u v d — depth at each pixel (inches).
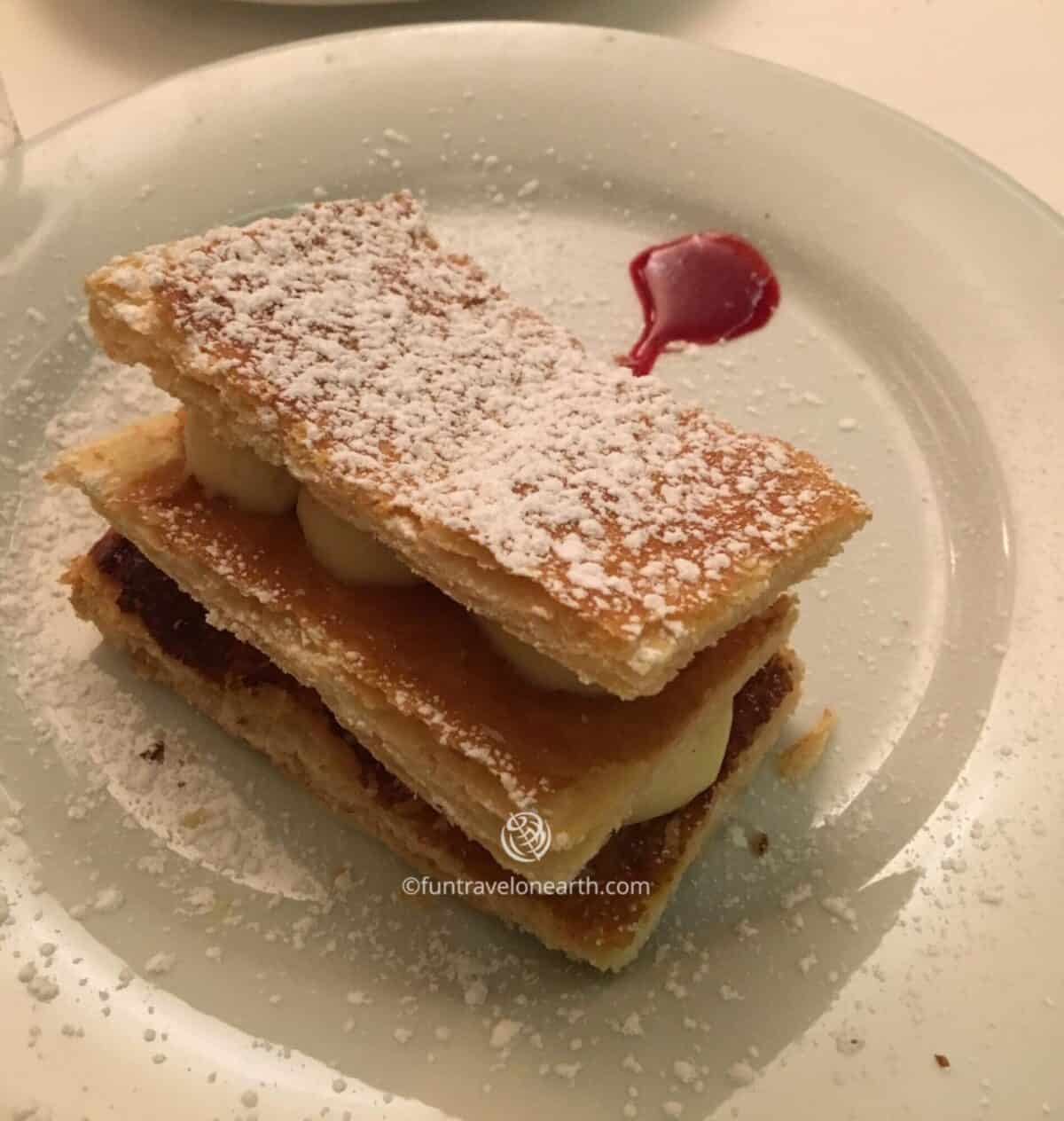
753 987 6.5
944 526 8.9
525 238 10.7
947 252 10.0
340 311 7.1
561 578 5.8
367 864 7.2
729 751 7.4
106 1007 6.3
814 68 12.1
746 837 7.3
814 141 10.7
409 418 6.7
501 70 11.1
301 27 12.3
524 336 7.5
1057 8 12.6
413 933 6.9
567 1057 6.2
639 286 10.5
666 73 11.1
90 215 9.8
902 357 9.7
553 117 11.0
